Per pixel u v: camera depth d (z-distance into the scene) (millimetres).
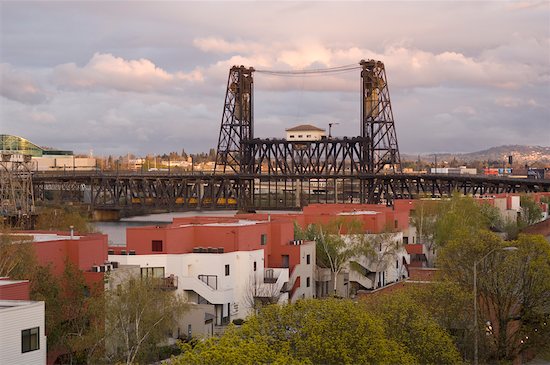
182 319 88125
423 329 67562
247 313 93188
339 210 162750
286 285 106562
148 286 78375
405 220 156750
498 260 86625
